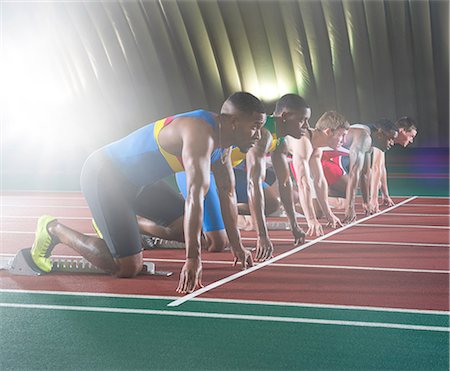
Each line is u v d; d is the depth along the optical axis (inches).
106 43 804.6
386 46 774.5
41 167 679.1
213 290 183.5
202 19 782.5
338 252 236.2
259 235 210.4
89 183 191.9
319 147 273.7
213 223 233.8
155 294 179.9
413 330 148.9
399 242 255.8
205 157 172.4
